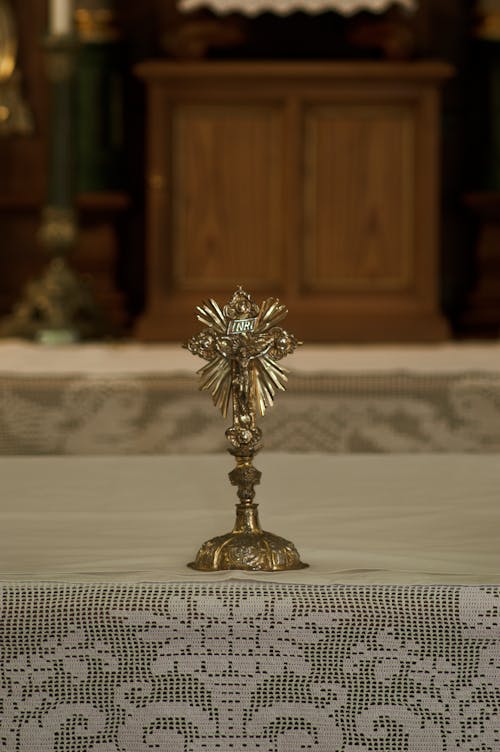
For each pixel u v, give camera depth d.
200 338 1.72
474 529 2.00
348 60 8.86
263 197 8.17
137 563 1.74
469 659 1.54
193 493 2.38
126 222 8.95
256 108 8.15
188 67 8.04
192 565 1.72
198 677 1.54
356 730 1.54
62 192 7.43
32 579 1.61
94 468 2.70
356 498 2.30
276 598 1.55
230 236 8.17
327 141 8.15
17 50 8.81
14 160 8.88
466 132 8.95
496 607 1.54
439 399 4.70
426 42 8.91
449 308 9.03
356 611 1.54
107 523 2.06
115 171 8.63
